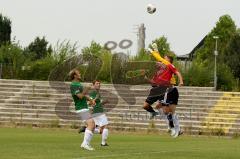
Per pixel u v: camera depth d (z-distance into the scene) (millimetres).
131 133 79000
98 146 48938
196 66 108312
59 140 56562
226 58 141875
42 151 41031
